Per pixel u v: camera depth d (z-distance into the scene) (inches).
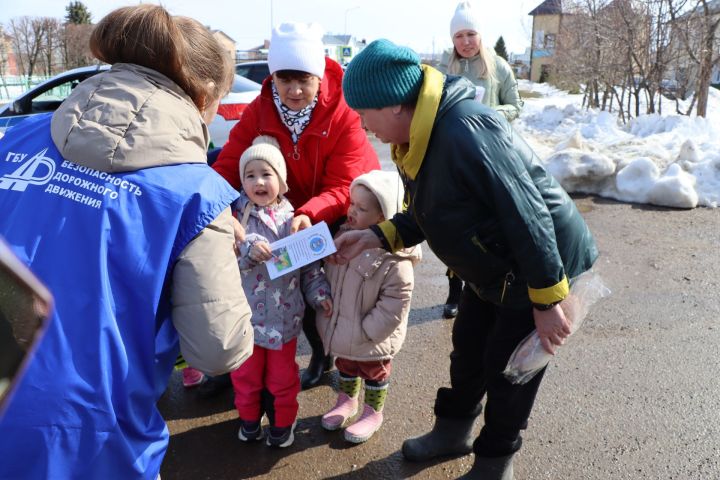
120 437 48.1
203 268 51.5
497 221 70.3
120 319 48.7
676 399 114.4
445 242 73.7
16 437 44.2
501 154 65.1
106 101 51.6
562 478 94.1
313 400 118.4
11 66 1615.4
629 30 413.4
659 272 176.6
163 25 55.0
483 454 87.2
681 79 427.2
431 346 139.8
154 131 51.4
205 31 60.8
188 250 51.4
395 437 106.0
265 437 107.0
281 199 101.8
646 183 247.6
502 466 87.2
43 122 57.6
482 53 145.2
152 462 52.2
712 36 376.8
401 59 67.3
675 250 193.8
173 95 55.1
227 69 62.8
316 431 108.3
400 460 99.8
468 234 71.3
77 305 46.9
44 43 1585.9
